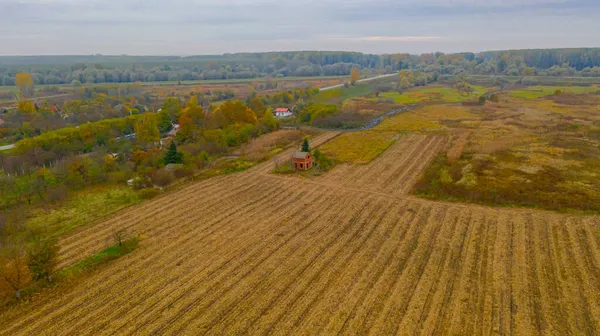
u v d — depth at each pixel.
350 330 37.00
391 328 37.22
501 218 59.91
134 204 68.31
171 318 38.97
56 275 46.50
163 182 75.38
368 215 62.28
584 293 41.91
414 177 80.19
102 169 83.81
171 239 55.41
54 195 70.69
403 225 58.59
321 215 62.62
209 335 36.62
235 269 47.56
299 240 54.56
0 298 41.84
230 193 72.62
